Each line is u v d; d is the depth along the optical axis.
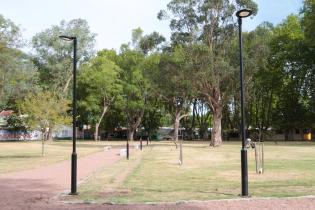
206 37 51.06
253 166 23.25
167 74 51.44
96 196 13.06
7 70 45.66
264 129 80.06
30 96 39.28
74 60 14.57
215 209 10.61
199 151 41.78
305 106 72.19
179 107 67.62
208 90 52.50
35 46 72.69
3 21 42.41
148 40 53.09
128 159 30.55
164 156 33.97
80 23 73.94
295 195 12.71
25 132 82.81
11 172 21.44
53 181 17.41
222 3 50.38
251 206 10.93
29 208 11.12
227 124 87.62
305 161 27.22
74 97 14.27
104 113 83.25
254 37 49.59
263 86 74.69
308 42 60.47
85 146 54.41
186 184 16.05
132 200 12.18
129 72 80.38
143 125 93.00
